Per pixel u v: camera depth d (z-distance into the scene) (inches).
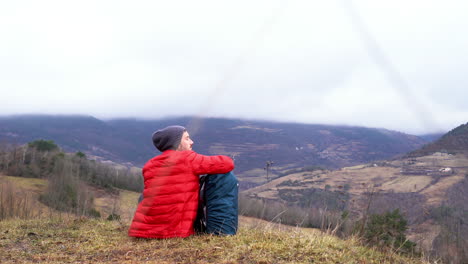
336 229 180.9
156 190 177.5
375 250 166.6
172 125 185.8
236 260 146.4
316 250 158.6
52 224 230.7
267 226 198.8
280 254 153.9
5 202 281.6
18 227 223.0
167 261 147.5
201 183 189.0
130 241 180.7
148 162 183.3
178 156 177.9
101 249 169.5
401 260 153.3
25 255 164.6
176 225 179.0
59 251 170.2
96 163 1835.6
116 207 302.8
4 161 1681.8
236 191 189.0
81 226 224.1
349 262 148.3
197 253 155.9
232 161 183.8
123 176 999.6
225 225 183.9
